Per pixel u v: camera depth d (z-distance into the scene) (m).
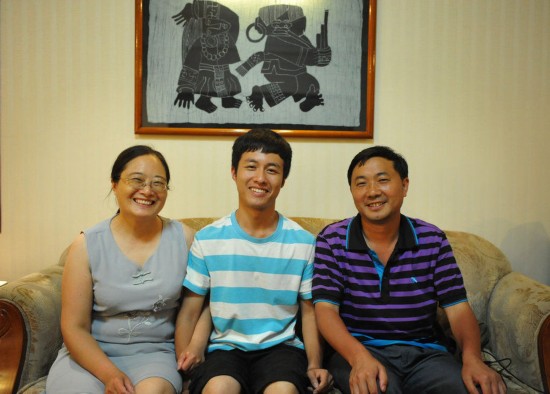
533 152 1.96
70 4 1.89
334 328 1.26
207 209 1.95
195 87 1.89
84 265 1.27
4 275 1.96
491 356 1.49
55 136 1.92
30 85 1.91
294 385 1.13
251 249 1.34
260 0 1.87
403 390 1.26
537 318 1.30
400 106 1.93
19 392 1.18
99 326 1.29
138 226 1.32
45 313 1.31
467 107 1.94
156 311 1.31
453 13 1.91
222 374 1.14
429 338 1.37
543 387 1.26
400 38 1.91
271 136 1.33
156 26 1.87
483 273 1.64
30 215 1.95
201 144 1.92
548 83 1.94
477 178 1.96
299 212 1.95
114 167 1.33
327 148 1.93
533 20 1.92
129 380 1.13
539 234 1.98
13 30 1.90
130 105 1.91
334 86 1.89
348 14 1.88
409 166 1.95
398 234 1.40
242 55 1.88
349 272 1.37
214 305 1.33
